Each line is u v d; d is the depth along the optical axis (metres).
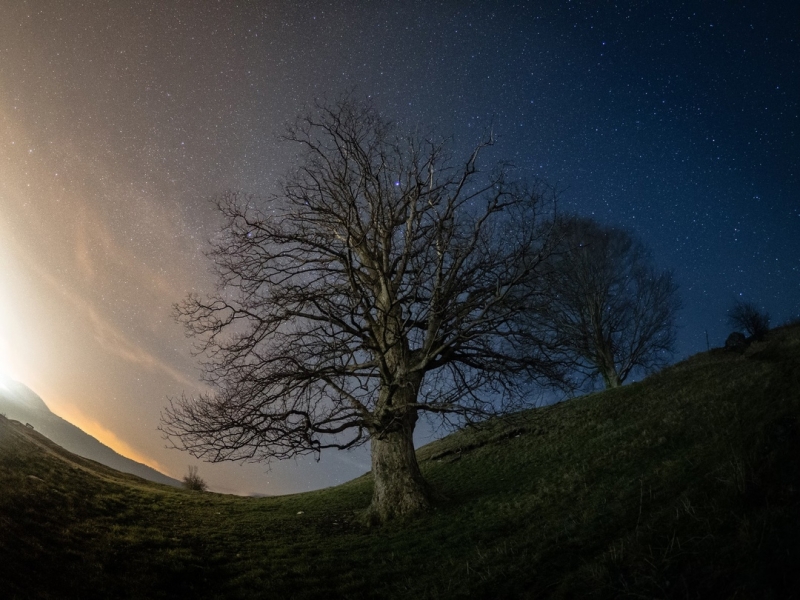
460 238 19.19
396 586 11.52
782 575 5.14
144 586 11.37
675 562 6.48
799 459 7.32
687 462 11.40
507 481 19.62
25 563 10.80
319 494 27.88
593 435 21.77
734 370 21.05
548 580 8.31
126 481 24.61
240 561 13.94
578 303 31.86
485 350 18.42
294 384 17.28
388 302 19.83
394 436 18.55
